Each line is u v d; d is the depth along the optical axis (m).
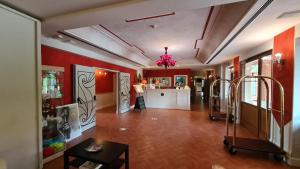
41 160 2.50
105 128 4.82
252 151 3.24
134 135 4.19
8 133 2.09
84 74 4.67
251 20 2.47
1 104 2.01
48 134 3.30
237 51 4.84
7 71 2.08
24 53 2.29
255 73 4.46
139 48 5.95
